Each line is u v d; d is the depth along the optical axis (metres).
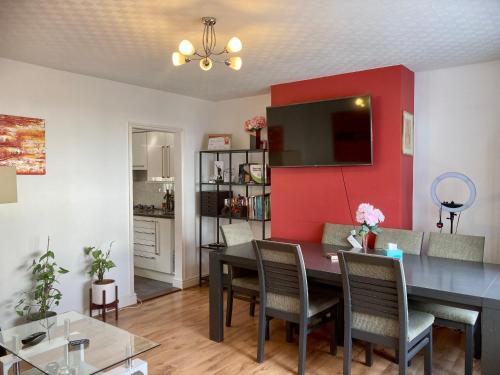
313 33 2.84
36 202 3.60
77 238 3.92
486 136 3.58
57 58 3.40
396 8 2.42
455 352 3.18
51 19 2.57
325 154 3.90
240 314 4.08
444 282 2.45
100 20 2.59
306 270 2.80
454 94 3.72
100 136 4.10
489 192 3.58
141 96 4.49
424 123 3.88
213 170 5.40
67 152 3.83
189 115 5.07
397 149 3.64
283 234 4.37
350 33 2.84
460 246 3.17
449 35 2.88
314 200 4.14
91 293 3.90
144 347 2.44
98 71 3.83
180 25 2.69
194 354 3.16
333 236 3.84
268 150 4.32
